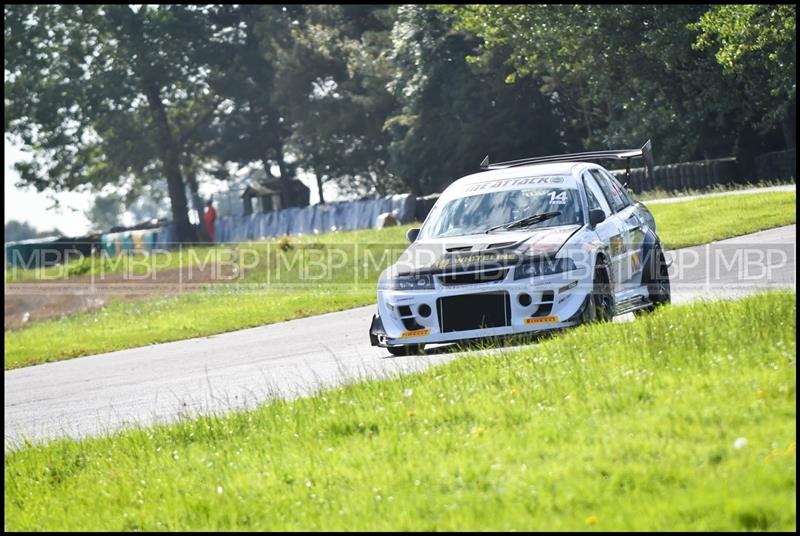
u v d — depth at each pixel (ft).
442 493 74.18
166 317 296.30
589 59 605.31
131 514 82.69
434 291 137.90
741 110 586.45
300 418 104.27
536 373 104.06
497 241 141.18
